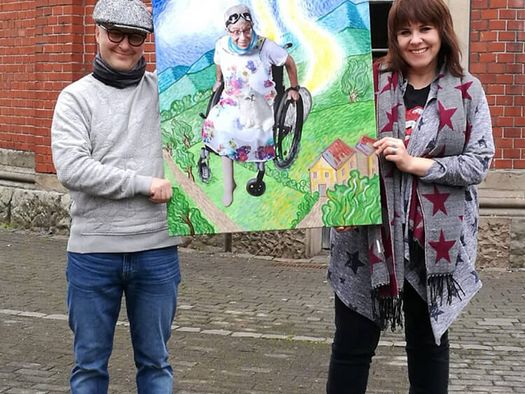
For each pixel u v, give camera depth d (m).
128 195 3.23
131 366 5.03
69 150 3.20
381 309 3.44
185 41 3.25
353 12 3.29
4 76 10.31
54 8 9.41
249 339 5.65
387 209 3.32
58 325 5.90
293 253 8.45
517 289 7.18
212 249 8.76
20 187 10.03
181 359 5.18
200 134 3.27
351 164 3.30
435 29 3.29
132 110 3.33
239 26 3.27
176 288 3.50
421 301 3.48
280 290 7.11
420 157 3.28
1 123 10.38
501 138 7.77
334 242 3.58
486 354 5.39
